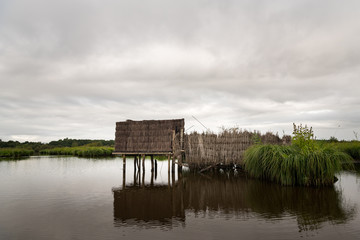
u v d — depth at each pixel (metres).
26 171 17.98
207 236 5.39
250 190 10.05
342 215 6.56
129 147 17.00
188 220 6.54
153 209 7.73
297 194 9.01
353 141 20.33
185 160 16.83
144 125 17.86
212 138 16.34
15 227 6.10
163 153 16.27
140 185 12.19
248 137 15.80
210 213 7.16
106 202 8.69
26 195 9.83
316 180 10.23
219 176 14.56
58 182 13.11
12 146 51.72
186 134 16.77
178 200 8.92
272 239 5.14
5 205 8.25
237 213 7.06
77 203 8.55
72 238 5.38
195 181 13.11
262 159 11.69
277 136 16.08
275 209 7.30
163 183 12.74
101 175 15.97
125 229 5.92
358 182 11.05
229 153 15.90
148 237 5.39
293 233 5.42
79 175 15.91
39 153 43.22
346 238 5.09
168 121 17.64
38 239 5.33
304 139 11.53
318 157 9.96
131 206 8.12
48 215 7.09
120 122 18.23
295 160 10.19
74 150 39.47
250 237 5.27
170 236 5.43
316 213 6.79
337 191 9.34
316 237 5.18
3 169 19.27
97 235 5.54
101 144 54.41
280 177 11.20
